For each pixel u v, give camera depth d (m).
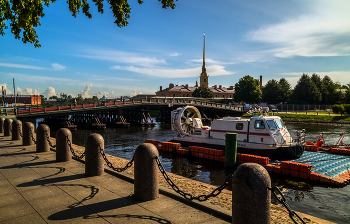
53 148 13.61
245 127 19.22
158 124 58.12
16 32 9.09
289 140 18.28
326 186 12.36
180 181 8.73
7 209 5.53
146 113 54.62
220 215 5.20
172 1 8.94
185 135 23.98
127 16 9.24
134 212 5.38
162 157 20.42
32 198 6.22
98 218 5.06
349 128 46.09
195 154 20.06
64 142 10.53
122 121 50.66
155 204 5.88
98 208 5.59
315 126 50.75
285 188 12.17
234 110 69.75
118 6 8.70
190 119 24.56
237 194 4.19
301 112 74.62
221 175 15.19
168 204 5.89
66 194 6.52
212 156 18.86
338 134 37.00
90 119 51.38
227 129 20.45
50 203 5.89
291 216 3.92
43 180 7.80
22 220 4.97
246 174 4.12
